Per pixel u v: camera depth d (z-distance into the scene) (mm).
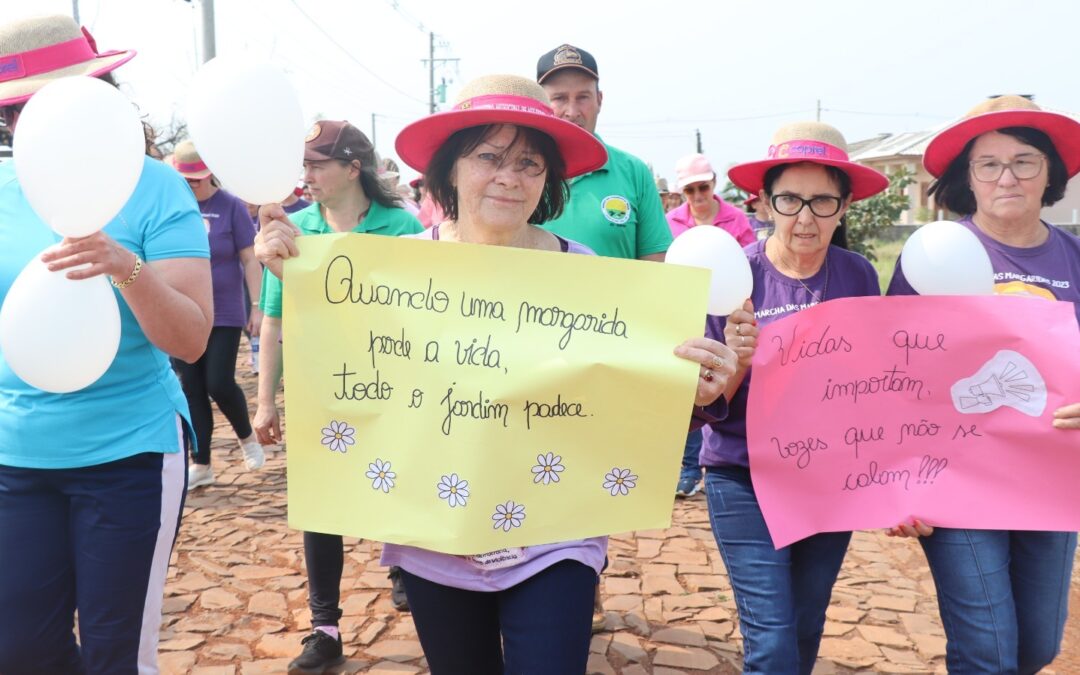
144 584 2271
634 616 3934
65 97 1808
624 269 2102
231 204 5367
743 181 2822
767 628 2434
